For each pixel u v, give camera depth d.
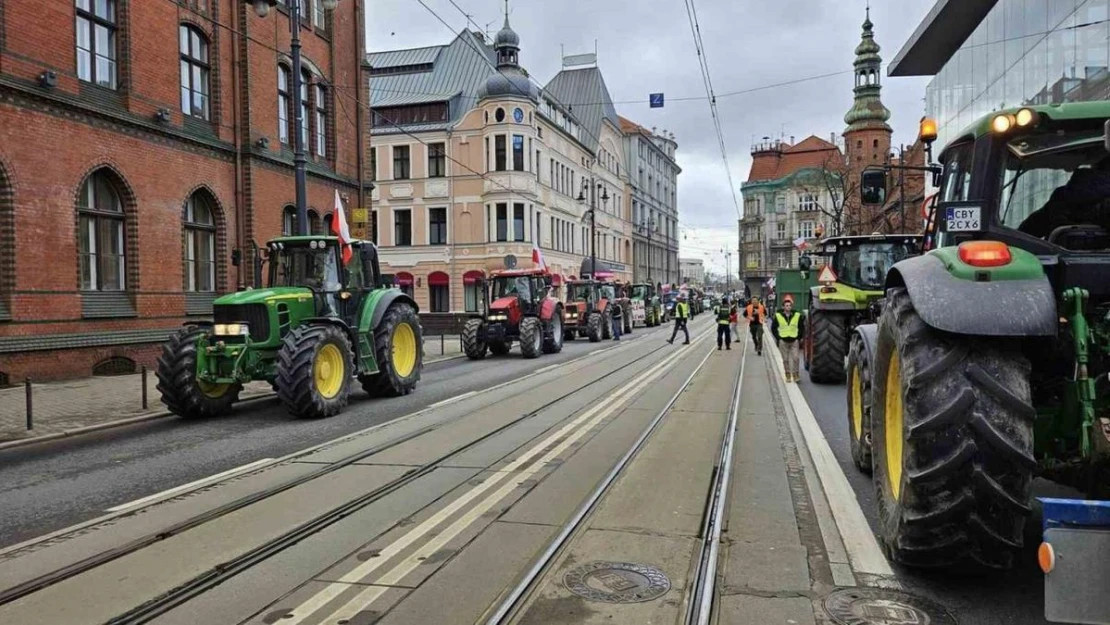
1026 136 4.30
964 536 3.76
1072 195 4.34
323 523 5.53
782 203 88.12
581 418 10.09
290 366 10.52
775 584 4.28
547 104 48.09
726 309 23.38
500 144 42.69
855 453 7.01
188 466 7.75
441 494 6.29
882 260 13.84
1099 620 2.75
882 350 4.64
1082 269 3.91
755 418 10.14
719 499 6.07
